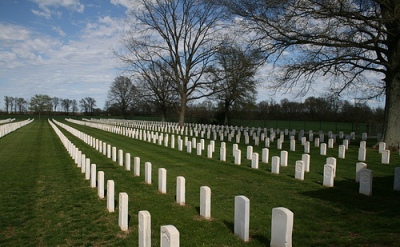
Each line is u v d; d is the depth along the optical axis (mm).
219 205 9172
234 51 33875
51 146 24266
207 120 59969
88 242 6676
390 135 20547
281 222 5828
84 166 13922
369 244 6012
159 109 75438
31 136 33625
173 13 43875
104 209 8812
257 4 20750
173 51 45688
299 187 11203
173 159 17969
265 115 70062
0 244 6605
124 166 15633
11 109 129875
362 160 16812
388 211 8188
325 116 63312
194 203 9391
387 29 19359
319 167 14875
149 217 6066
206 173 13914
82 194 10375
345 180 12156
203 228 7305
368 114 53781
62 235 7039
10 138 31016
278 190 10844
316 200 9531
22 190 10930
